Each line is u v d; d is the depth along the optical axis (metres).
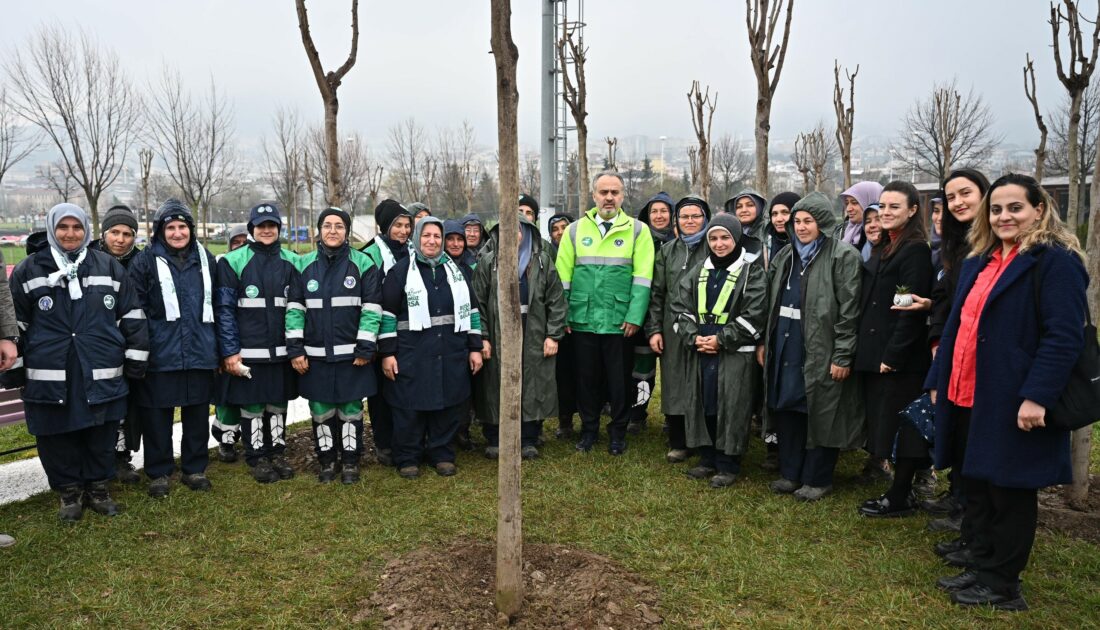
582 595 3.30
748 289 4.83
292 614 3.27
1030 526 3.20
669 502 4.59
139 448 5.61
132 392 4.79
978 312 3.30
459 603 3.27
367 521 4.34
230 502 4.67
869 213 4.81
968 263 3.46
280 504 4.64
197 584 3.59
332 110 6.16
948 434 3.50
